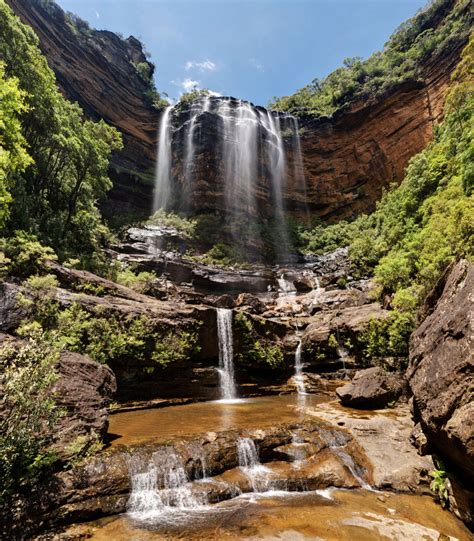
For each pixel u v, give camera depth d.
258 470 6.27
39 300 9.16
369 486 5.95
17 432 4.61
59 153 18.78
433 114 31.70
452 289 6.70
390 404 9.64
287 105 50.81
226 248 30.39
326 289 22.92
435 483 5.53
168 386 11.26
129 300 12.49
